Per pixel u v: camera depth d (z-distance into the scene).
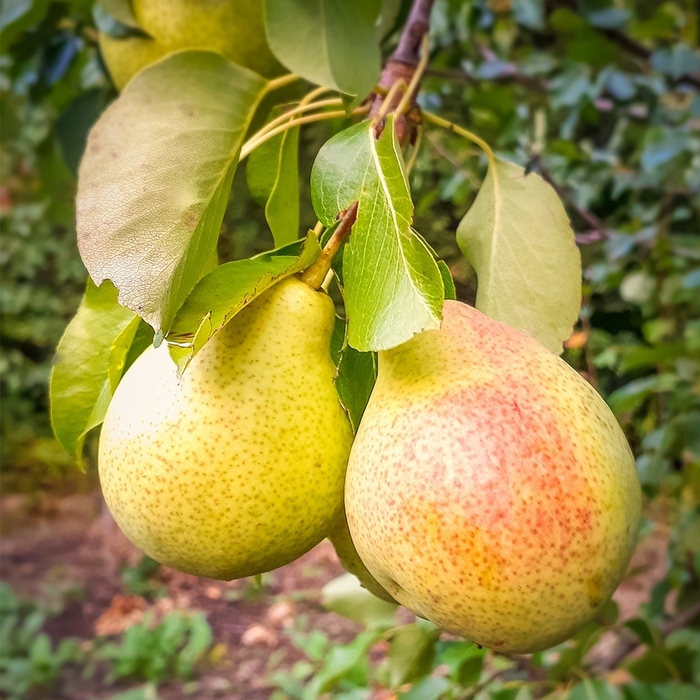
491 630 0.16
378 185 0.18
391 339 0.16
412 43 0.26
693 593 0.43
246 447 0.17
